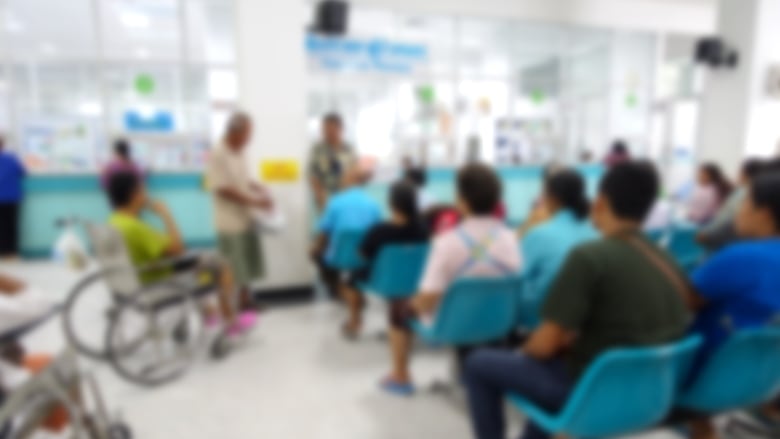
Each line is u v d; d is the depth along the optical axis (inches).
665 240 118.3
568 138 283.7
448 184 241.0
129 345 97.3
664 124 315.6
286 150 144.8
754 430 75.2
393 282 96.4
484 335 74.5
